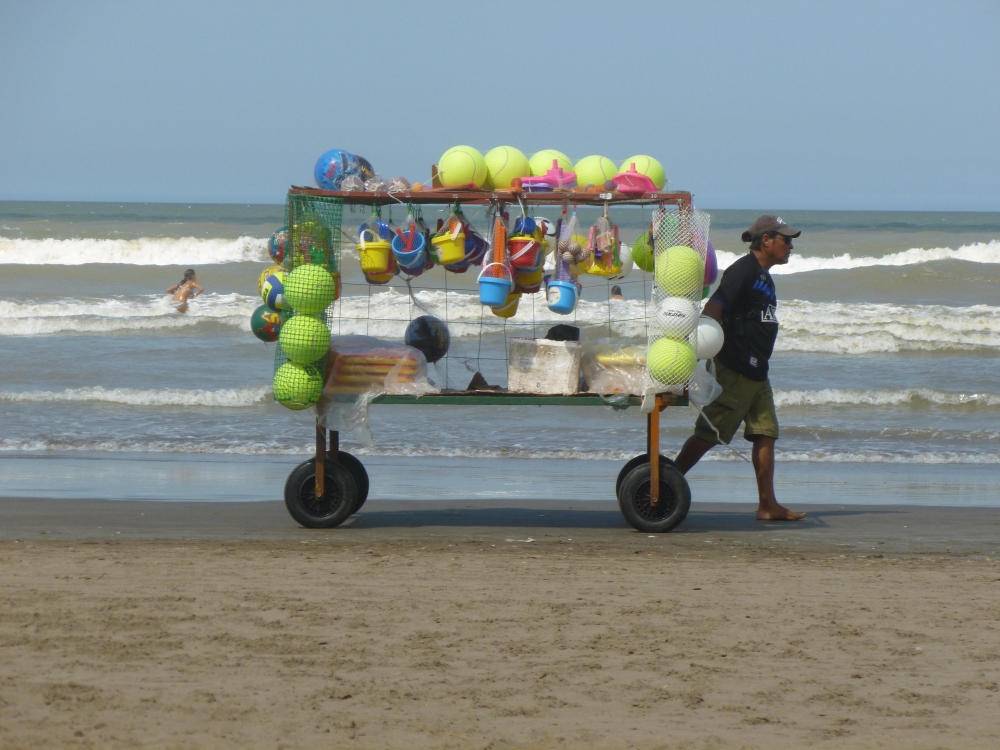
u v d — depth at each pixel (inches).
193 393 1836.9
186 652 550.3
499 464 1400.1
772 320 952.3
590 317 2529.5
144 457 1432.1
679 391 879.7
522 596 675.4
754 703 489.7
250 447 1491.1
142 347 2354.8
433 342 947.3
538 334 2373.3
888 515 1058.7
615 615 632.4
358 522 991.6
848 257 4441.4
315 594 673.6
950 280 3511.3
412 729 451.2
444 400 880.9
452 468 1362.0
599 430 1660.9
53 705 471.5
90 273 3592.5
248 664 532.7
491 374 1755.7
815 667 541.6
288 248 877.8
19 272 3575.3
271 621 608.1
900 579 741.9
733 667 539.8
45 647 554.6
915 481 1304.1
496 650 561.3
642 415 1793.8
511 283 876.0
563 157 901.8
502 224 867.4
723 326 943.7
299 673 520.1
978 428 1672.0
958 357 2358.5
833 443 1571.1
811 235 5580.7
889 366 2224.4
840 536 941.8
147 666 526.9
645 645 573.9
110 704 473.7
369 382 884.6
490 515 1035.3
